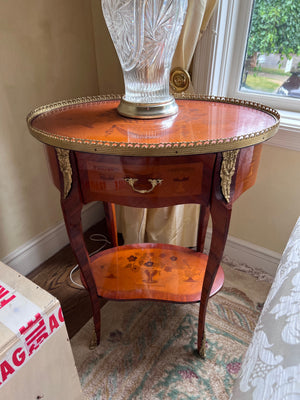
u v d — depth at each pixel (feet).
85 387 2.97
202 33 3.31
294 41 3.42
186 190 2.24
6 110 3.45
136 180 2.19
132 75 2.60
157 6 2.23
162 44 2.42
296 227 2.40
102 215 5.42
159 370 3.10
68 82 4.05
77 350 3.30
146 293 3.19
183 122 2.44
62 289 4.07
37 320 1.88
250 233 4.23
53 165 2.33
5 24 3.16
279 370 1.25
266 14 3.44
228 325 3.55
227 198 2.22
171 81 3.46
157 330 3.51
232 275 4.26
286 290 1.68
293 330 1.37
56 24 3.65
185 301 3.09
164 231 4.12
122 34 2.41
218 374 3.06
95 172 2.23
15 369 1.83
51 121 2.52
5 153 3.60
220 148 1.95
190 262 3.60
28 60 3.49
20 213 4.01
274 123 2.39
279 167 3.61
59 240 4.68
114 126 2.37
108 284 3.30
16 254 4.09
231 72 3.88
